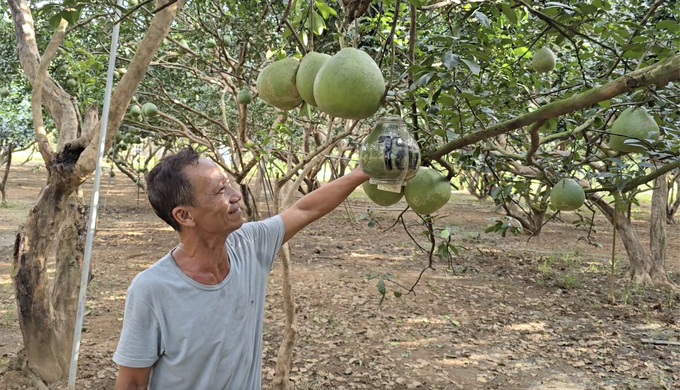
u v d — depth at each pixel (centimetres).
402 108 184
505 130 172
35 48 374
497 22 326
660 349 537
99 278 693
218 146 625
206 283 159
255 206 502
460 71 248
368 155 156
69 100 412
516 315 633
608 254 991
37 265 380
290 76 167
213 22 398
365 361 489
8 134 1198
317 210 196
